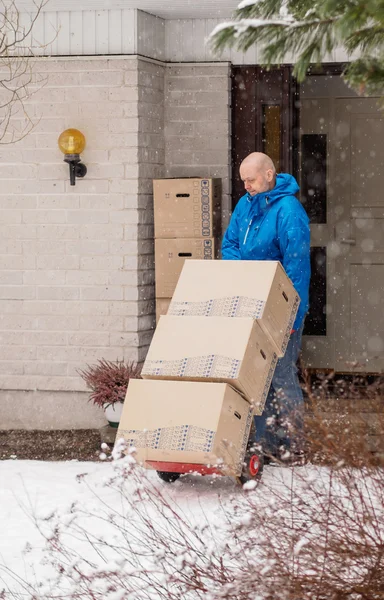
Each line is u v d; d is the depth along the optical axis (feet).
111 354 29.94
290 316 23.18
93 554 17.89
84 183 29.81
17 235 30.37
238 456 21.40
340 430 16.14
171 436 21.18
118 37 29.37
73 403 30.32
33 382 30.50
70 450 28.22
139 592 15.06
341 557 12.94
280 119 31.07
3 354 30.68
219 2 28.27
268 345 22.40
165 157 31.30
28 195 30.22
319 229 34.94
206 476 24.13
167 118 31.14
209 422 21.02
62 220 30.04
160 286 29.89
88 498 22.29
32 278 30.35
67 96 29.81
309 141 34.78
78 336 30.12
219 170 30.96
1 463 26.37
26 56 29.86
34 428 30.63
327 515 13.66
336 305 34.88
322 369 34.83
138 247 29.68
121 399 27.99
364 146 34.60
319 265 34.91
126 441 21.45
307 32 12.60
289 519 14.37
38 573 17.24
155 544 15.99
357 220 34.78
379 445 15.06
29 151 30.12
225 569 13.88
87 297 30.01
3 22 29.76
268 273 22.65
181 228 29.55
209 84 30.83
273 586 12.78
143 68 29.68
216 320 22.18
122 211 29.60
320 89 34.60
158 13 29.94
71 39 29.68
